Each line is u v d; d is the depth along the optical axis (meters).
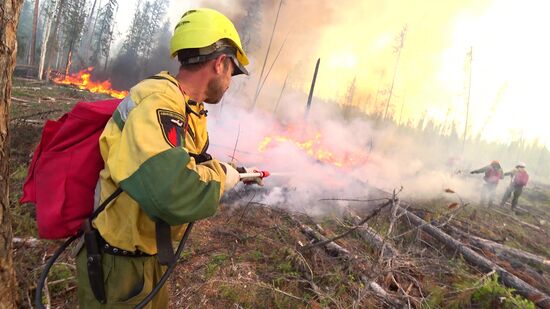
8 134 1.91
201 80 1.40
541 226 9.45
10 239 2.05
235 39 1.43
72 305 2.65
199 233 4.33
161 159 1.05
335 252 4.40
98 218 1.24
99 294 1.32
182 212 1.08
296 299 3.31
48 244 3.31
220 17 1.41
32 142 5.93
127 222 1.24
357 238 5.23
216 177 1.24
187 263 3.59
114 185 1.22
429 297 3.76
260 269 3.72
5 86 1.81
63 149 1.26
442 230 6.49
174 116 1.19
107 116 1.27
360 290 3.44
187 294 3.09
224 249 4.02
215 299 3.10
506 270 5.10
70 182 1.24
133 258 1.33
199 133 1.45
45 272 1.35
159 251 1.22
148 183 1.03
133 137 1.08
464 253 5.24
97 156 1.26
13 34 1.80
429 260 4.69
